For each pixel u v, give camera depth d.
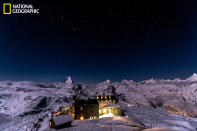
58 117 44.91
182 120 94.44
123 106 125.81
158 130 29.39
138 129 41.41
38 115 119.25
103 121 48.69
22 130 82.38
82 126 42.53
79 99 59.97
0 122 103.44
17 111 130.38
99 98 76.88
